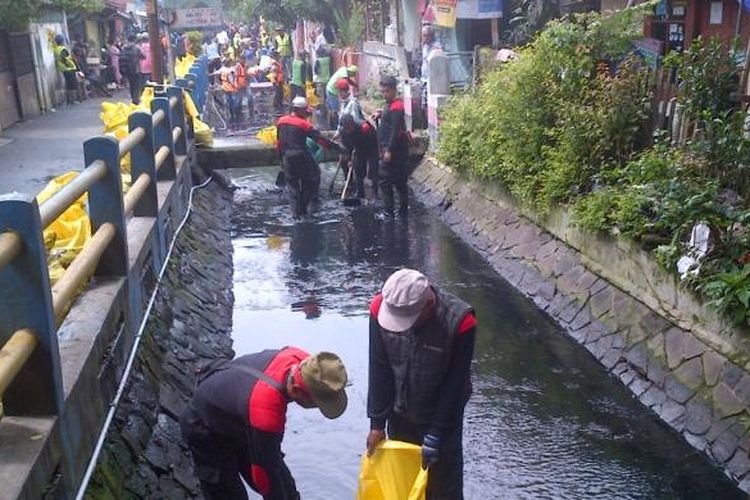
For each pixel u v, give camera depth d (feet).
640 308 21.34
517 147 29.73
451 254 31.91
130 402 15.75
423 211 38.86
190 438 11.87
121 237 17.13
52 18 68.64
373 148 39.88
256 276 29.78
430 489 13.08
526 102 29.60
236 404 10.86
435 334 11.99
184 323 22.02
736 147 21.24
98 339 14.19
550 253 27.14
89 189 16.51
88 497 12.34
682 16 32.71
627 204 21.98
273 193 43.88
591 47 29.50
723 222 19.02
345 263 31.07
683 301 19.44
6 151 41.70
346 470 17.04
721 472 16.38
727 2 30.71
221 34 106.83
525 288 27.14
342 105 42.50
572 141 26.50
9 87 53.16
